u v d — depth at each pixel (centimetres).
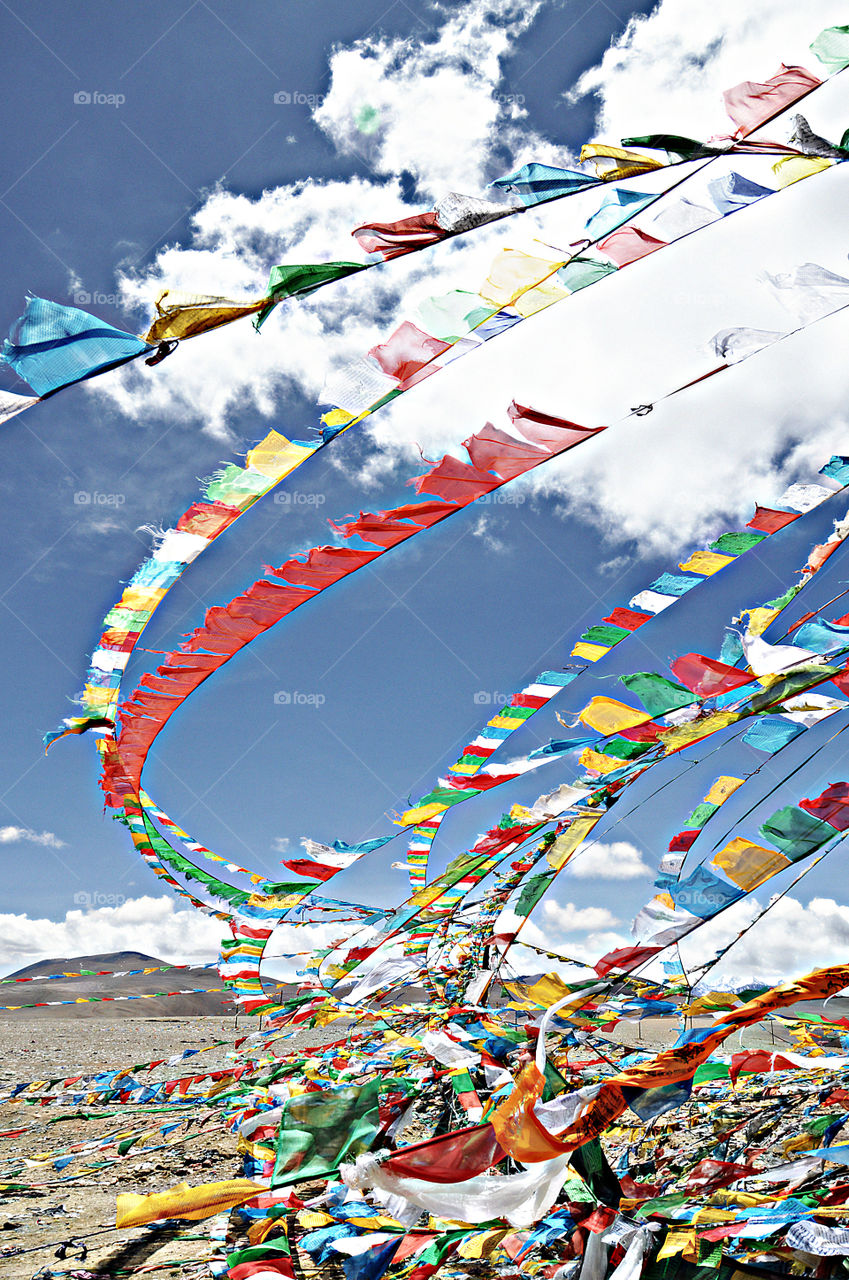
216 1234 339
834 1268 186
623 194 192
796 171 192
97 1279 317
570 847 315
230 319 156
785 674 223
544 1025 178
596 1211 204
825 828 216
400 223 171
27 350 142
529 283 201
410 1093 238
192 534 258
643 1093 158
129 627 284
